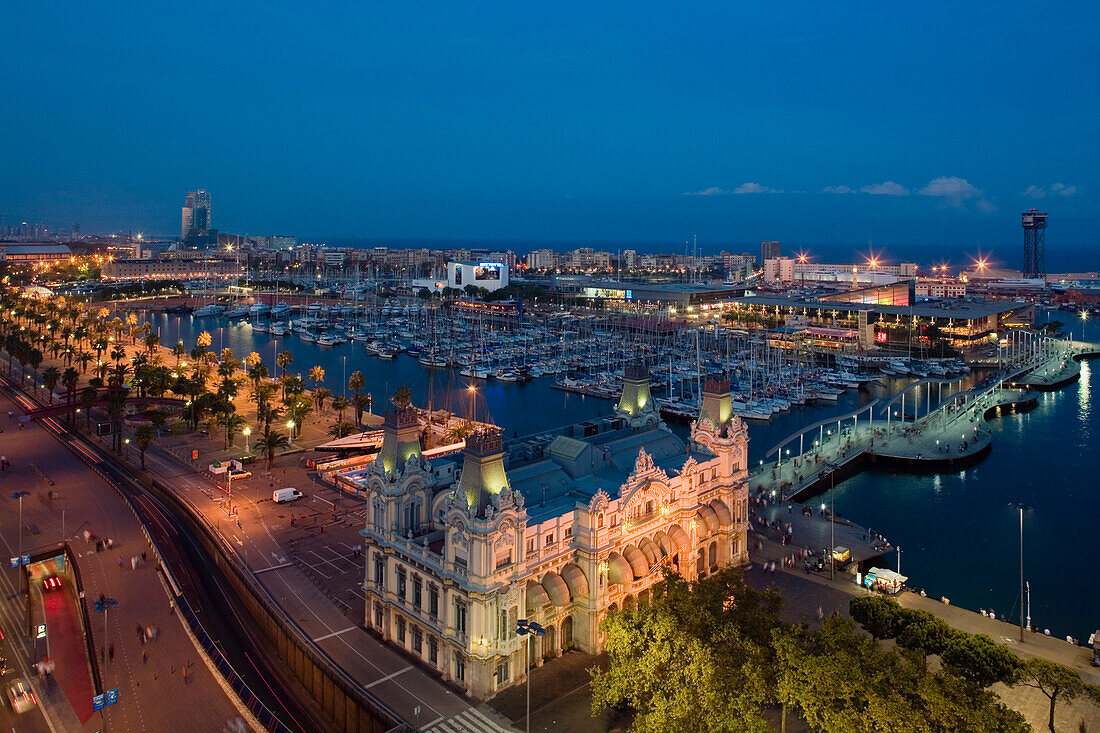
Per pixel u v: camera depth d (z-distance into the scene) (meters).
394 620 120.88
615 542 122.75
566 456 135.38
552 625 118.19
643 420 160.88
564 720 103.19
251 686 119.00
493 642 107.56
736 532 151.00
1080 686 88.69
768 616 99.00
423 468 126.00
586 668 115.88
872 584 142.50
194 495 185.50
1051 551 176.00
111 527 165.88
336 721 112.19
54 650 123.56
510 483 124.12
